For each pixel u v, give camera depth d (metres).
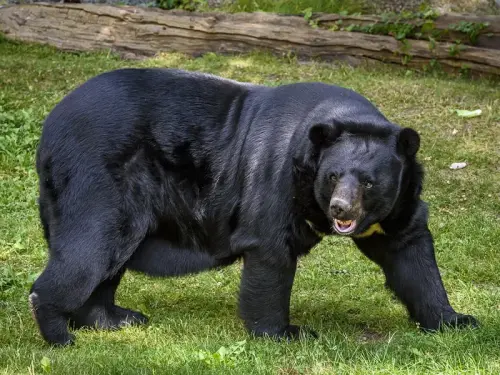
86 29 25.28
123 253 10.77
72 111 10.80
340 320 12.02
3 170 17.66
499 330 10.43
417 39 23.91
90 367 9.51
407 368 9.38
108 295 11.71
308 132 10.12
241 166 10.78
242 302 10.78
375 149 9.84
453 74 23.36
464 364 9.57
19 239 14.72
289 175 10.30
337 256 14.49
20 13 25.75
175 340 10.94
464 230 15.34
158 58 24.52
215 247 11.21
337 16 24.56
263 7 26.95
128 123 10.74
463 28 23.50
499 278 13.60
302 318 12.09
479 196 16.88
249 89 11.20
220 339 10.94
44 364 9.36
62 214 10.66
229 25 24.73
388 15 24.25
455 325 10.76
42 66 23.03
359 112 10.38
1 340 10.92
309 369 9.58
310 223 10.36
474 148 18.61
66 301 10.59
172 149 10.89
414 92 21.52
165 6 26.83
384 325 11.76
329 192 9.84
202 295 12.98
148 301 12.67
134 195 10.74
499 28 23.45
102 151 10.62
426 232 10.77
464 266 13.92
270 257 10.52
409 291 10.93
